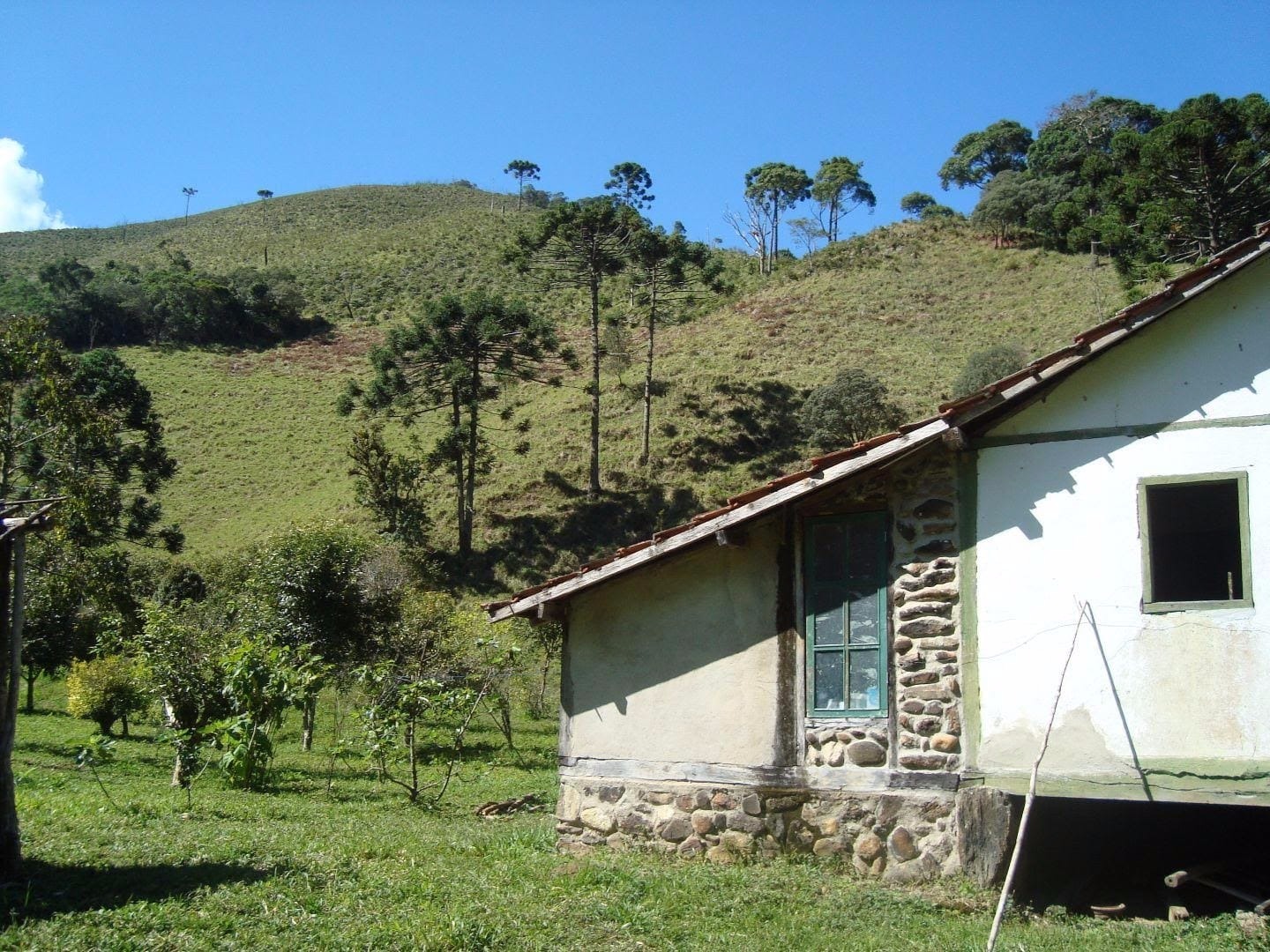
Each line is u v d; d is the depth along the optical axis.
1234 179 35.28
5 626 7.95
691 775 10.26
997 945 7.56
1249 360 9.05
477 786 17.25
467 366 47.06
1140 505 9.12
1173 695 8.75
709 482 48.12
